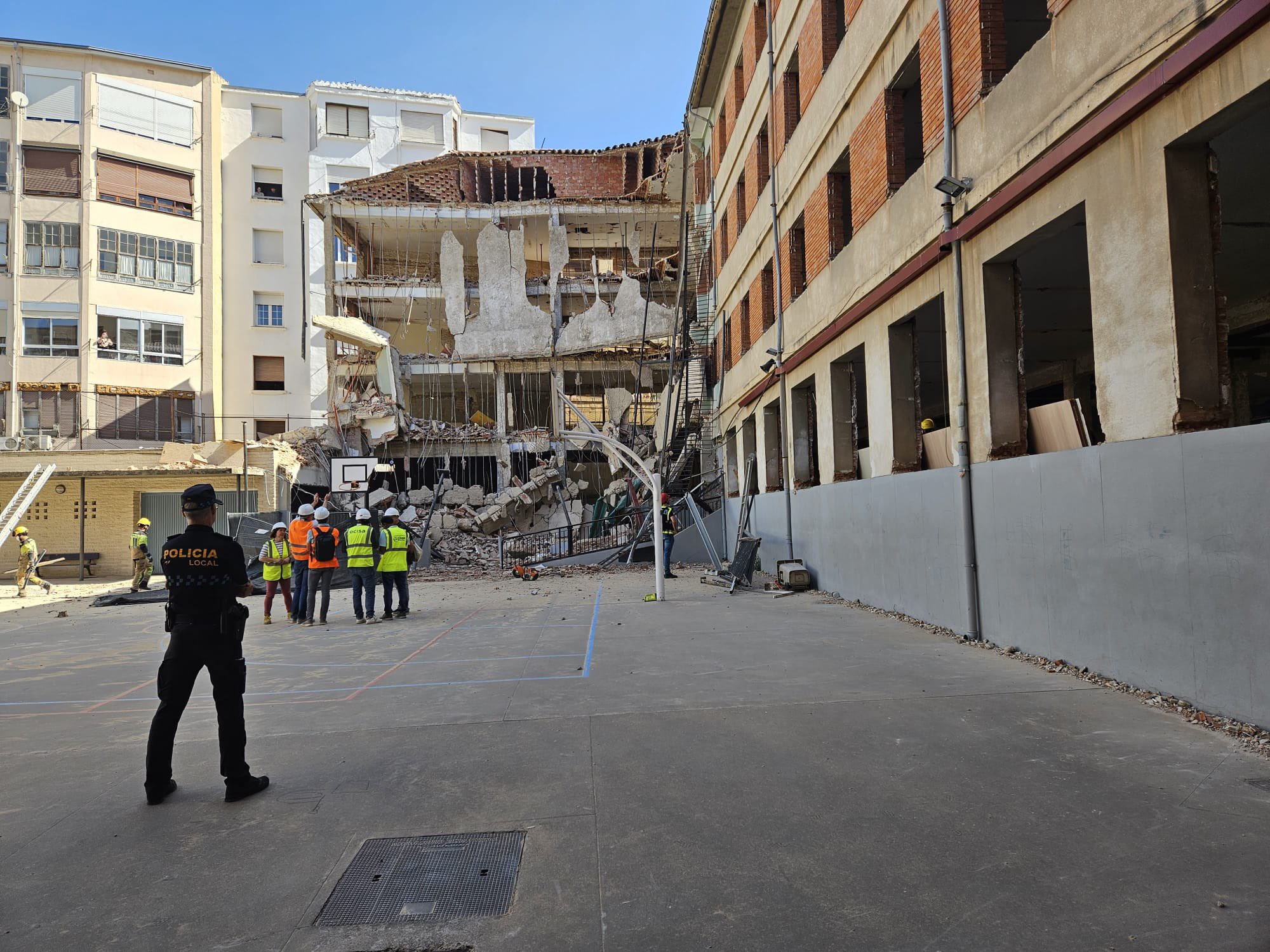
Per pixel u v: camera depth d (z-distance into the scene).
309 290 41.25
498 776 4.25
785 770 4.17
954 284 8.05
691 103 23.95
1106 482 5.74
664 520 16.55
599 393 38.31
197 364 38.41
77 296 35.34
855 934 2.61
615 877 3.06
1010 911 2.72
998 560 7.34
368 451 29.44
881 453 10.37
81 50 36.84
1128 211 5.48
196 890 3.06
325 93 43.09
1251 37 4.38
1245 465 4.50
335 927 2.76
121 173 37.12
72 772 4.60
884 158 9.95
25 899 3.02
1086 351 14.26
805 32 13.38
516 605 12.82
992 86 7.50
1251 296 11.04
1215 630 4.75
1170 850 3.12
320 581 11.75
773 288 17.03
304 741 5.07
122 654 9.31
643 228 34.06
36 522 23.05
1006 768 4.09
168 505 23.09
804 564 13.95
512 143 47.78
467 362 32.56
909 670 6.46
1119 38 5.43
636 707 5.59
